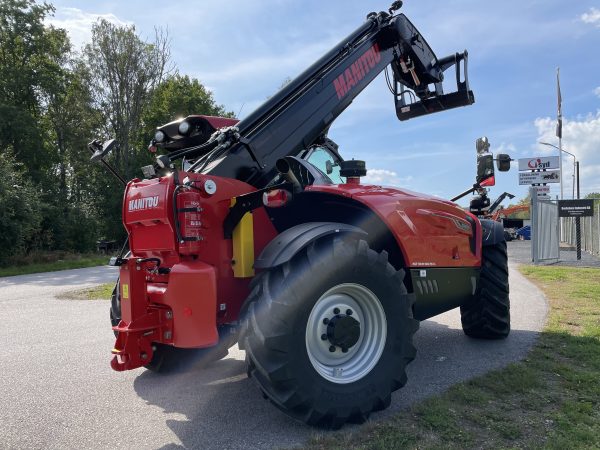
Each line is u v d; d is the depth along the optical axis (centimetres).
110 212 3706
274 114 420
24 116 3372
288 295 286
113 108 3947
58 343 568
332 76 477
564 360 439
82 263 2278
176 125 427
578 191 4028
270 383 288
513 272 1148
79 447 293
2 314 796
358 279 313
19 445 297
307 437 295
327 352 315
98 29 3928
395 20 548
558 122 2867
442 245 407
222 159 371
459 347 500
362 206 376
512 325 586
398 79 629
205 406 356
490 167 551
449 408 332
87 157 3834
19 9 3694
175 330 306
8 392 395
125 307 324
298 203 383
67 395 386
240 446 287
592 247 1880
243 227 335
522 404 338
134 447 292
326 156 491
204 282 306
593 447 272
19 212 2294
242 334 295
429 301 405
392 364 321
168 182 325
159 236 335
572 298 754
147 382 416
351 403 300
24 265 2256
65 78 3891
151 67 4025
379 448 274
